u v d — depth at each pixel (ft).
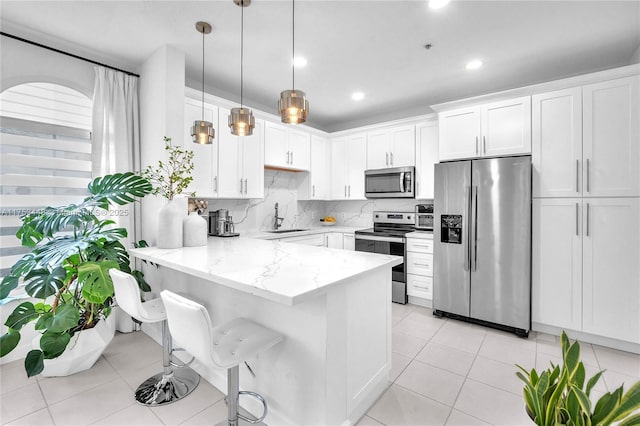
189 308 3.95
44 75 8.12
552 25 7.59
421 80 10.94
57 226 6.73
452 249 10.41
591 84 8.45
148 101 9.29
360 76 10.57
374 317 6.11
